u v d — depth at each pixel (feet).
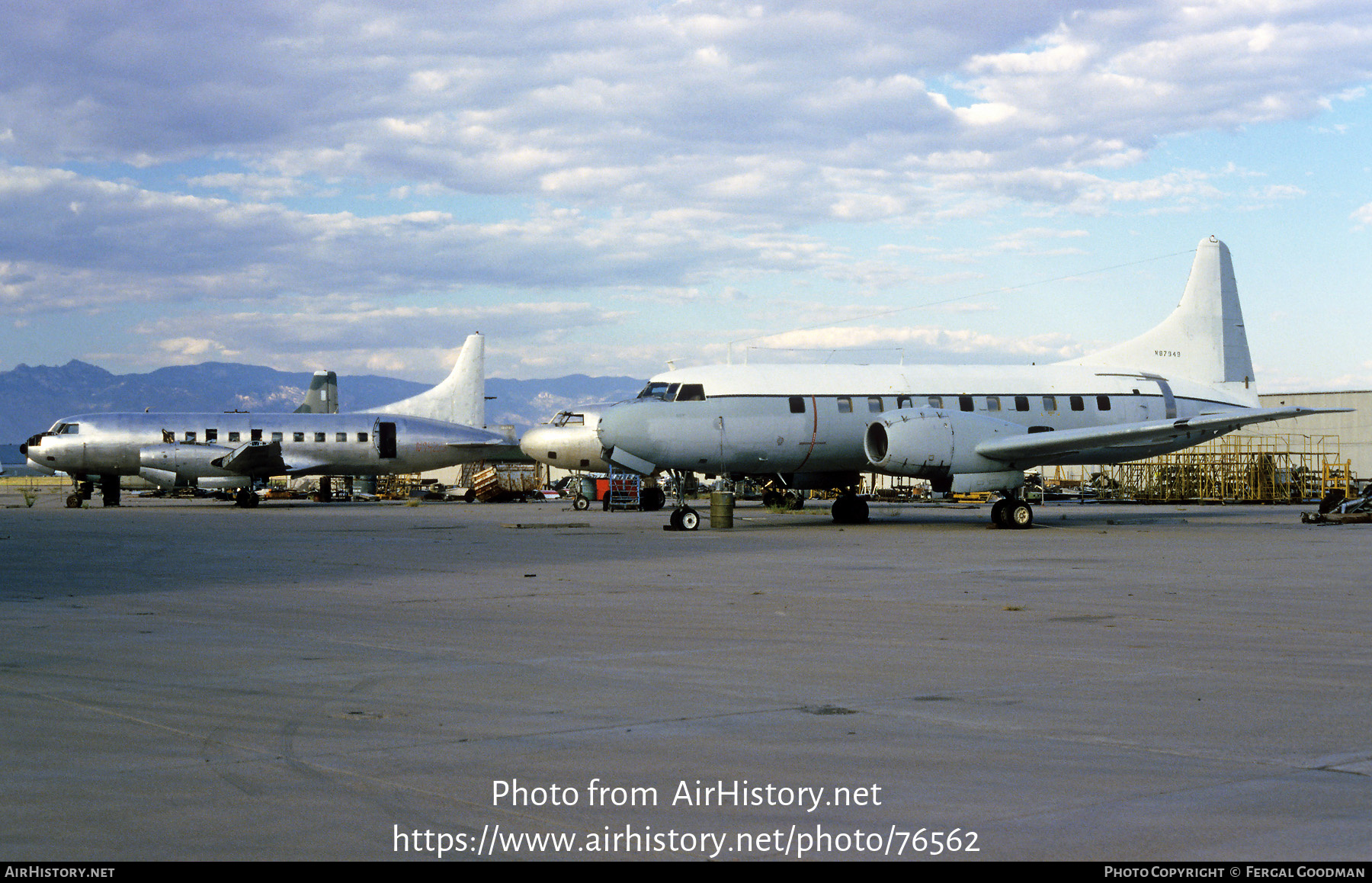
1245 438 203.62
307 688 25.63
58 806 16.55
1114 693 24.95
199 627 36.06
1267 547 72.49
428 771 18.49
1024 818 16.15
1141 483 200.64
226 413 170.81
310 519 121.39
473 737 20.79
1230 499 185.68
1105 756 19.38
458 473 339.57
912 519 116.78
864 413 98.32
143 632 34.86
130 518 126.21
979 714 22.75
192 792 17.25
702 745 20.21
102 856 14.51
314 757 19.34
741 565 59.82
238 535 90.53
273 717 22.57
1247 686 25.84
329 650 31.17
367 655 30.40
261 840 15.17
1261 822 15.90
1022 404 101.86
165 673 27.53
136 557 66.44
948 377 102.22
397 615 38.93
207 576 53.62
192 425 167.12
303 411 206.28
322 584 49.98
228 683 26.21
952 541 79.00
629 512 145.69
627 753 19.67
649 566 59.52
